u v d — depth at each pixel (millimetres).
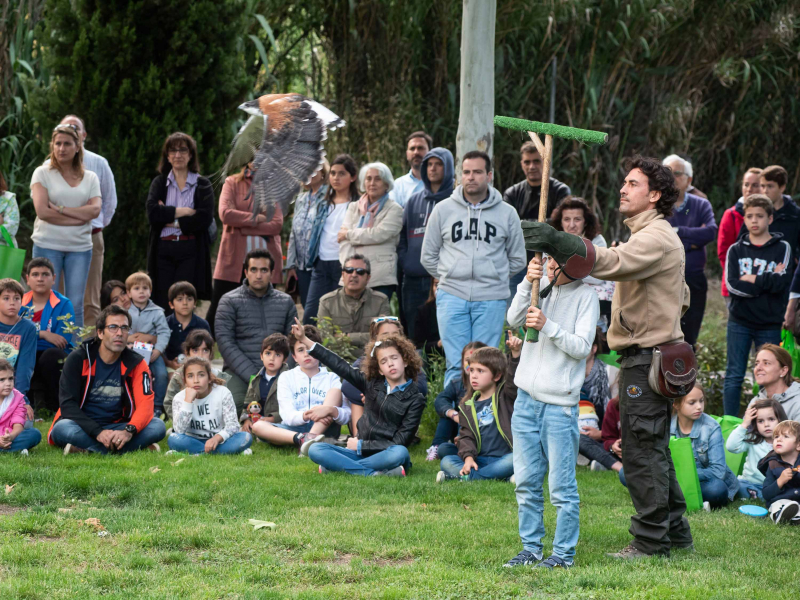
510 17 14328
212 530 5391
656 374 4906
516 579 4664
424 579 4613
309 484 6688
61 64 11719
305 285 10219
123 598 4207
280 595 4312
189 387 7680
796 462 6414
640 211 5133
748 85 16594
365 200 9414
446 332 8023
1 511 5707
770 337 8500
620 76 15711
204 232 10070
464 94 9180
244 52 13828
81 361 7582
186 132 11781
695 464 6562
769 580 4781
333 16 14516
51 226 9320
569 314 4977
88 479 6281
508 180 15383
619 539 5512
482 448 7227
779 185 8891
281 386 8219
